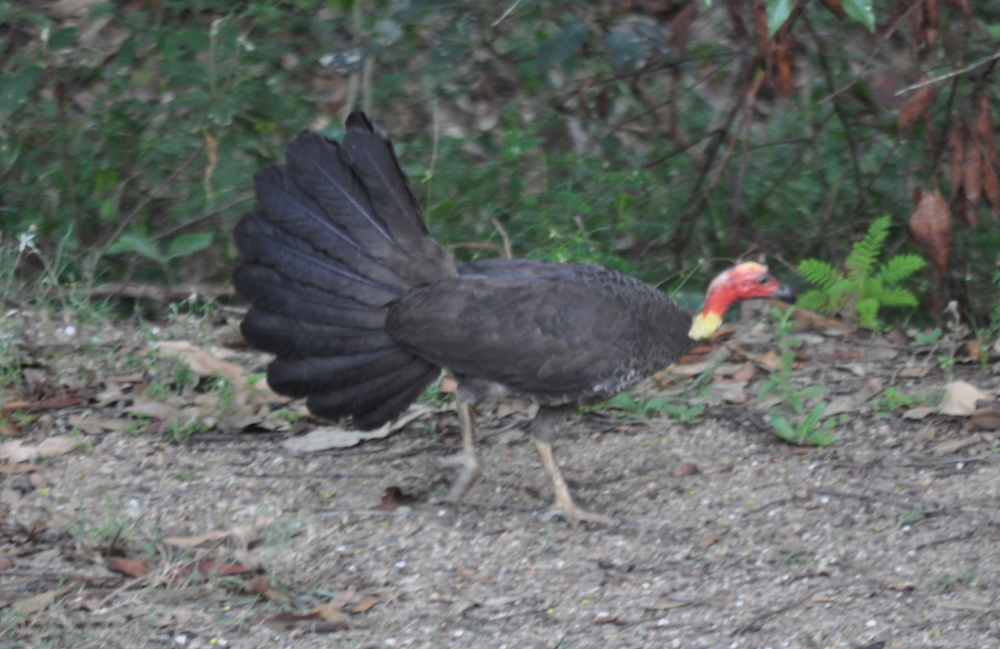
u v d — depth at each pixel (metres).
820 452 9.66
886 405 10.30
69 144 13.86
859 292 12.09
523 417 10.52
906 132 11.40
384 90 14.13
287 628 7.19
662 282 13.19
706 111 14.97
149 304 13.37
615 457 9.80
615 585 7.81
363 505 8.95
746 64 13.14
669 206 14.19
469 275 8.95
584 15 13.85
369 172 8.97
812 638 7.07
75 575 7.66
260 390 10.68
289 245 8.88
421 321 8.60
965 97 11.96
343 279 8.86
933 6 11.16
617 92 14.02
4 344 10.67
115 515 8.55
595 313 8.50
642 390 10.84
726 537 8.45
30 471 9.20
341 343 8.84
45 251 13.55
